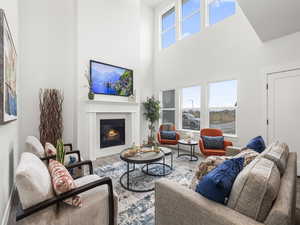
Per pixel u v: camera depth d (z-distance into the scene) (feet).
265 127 9.91
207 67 13.41
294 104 8.77
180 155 13.33
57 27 11.66
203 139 10.88
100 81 12.91
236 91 11.77
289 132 8.95
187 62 15.12
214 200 3.18
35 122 10.81
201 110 13.93
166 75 17.42
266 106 9.88
